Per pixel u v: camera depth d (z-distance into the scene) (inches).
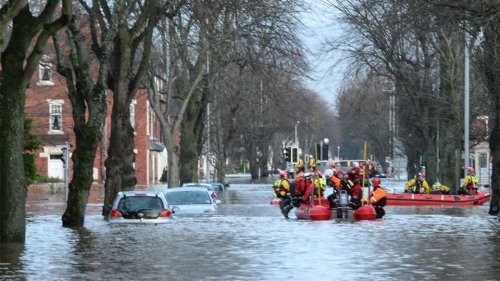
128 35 2620.6
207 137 5531.5
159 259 1386.6
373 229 2071.9
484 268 1258.6
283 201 2625.5
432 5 2407.7
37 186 5241.1
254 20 3262.8
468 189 3612.2
